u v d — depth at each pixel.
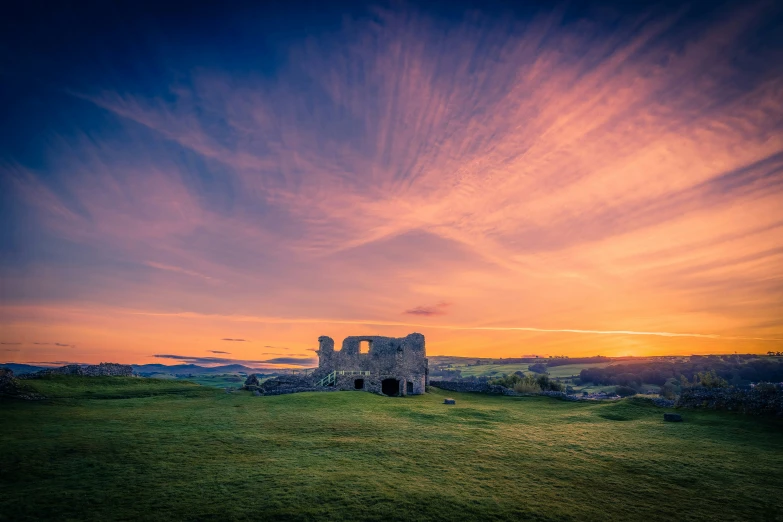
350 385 63.25
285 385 61.25
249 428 32.06
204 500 18.22
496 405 53.53
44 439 26.27
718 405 43.88
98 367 57.53
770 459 28.08
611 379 143.38
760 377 123.50
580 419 42.75
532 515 18.41
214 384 85.81
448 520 17.45
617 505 20.17
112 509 17.16
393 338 68.06
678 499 21.22
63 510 16.91
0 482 19.42
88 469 21.56
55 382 48.53
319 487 20.09
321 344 66.69
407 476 22.44
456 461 25.78
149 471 21.61
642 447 30.70
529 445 30.59
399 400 51.59
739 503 20.88
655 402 48.78
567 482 23.00
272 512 17.31
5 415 32.25
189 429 31.03
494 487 21.55
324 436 30.50
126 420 33.50
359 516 17.33
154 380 57.81
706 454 29.03
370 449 27.44
